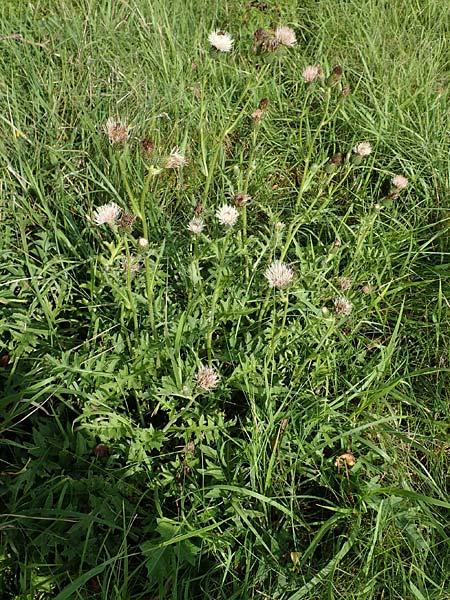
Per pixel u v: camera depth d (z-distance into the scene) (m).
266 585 0.48
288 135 0.87
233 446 0.54
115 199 0.67
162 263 0.65
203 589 0.46
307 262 0.67
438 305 0.65
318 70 0.66
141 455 0.51
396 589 0.48
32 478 0.47
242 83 0.90
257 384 0.56
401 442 0.57
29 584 0.44
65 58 0.79
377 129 0.85
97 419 0.51
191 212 0.69
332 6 1.05
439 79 0.97
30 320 0.57
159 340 0.55
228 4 1.03
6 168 0.65
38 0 0.87
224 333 0.59
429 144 0.82
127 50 0.86
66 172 0.70
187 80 0.85
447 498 0.54
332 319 0.57
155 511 0.50
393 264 0.73
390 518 0.50
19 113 0.72
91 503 0.47
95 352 0.56
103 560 0.46
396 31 1.02
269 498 0.49
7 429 0.49
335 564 0.47
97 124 0.73
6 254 0.60
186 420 0.54
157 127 0.77
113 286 0.55
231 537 0.48
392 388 0.57
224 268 0.62
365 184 0.78
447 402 0.61
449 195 0.78
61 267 0.62
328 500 0.52
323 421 0.56
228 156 0.83
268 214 0.71
